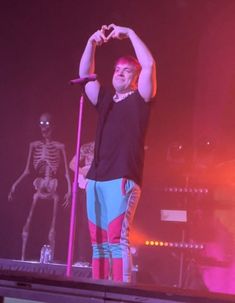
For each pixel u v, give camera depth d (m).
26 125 9.88
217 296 2.43
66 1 9.77
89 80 3.90
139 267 6.11
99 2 9.62
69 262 3.91
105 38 3.86
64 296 2.65
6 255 9.55
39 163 8.59
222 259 5.95
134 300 2.55
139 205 6.38
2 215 9.70
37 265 5.36
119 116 3.66
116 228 3.53
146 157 8.98
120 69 3.75
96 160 3.67
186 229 6.17
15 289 2.75
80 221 7.73
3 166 9.84
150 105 3.66
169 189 6.32
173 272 6.08
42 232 9.48
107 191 3.57
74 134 9.71
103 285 2.60
